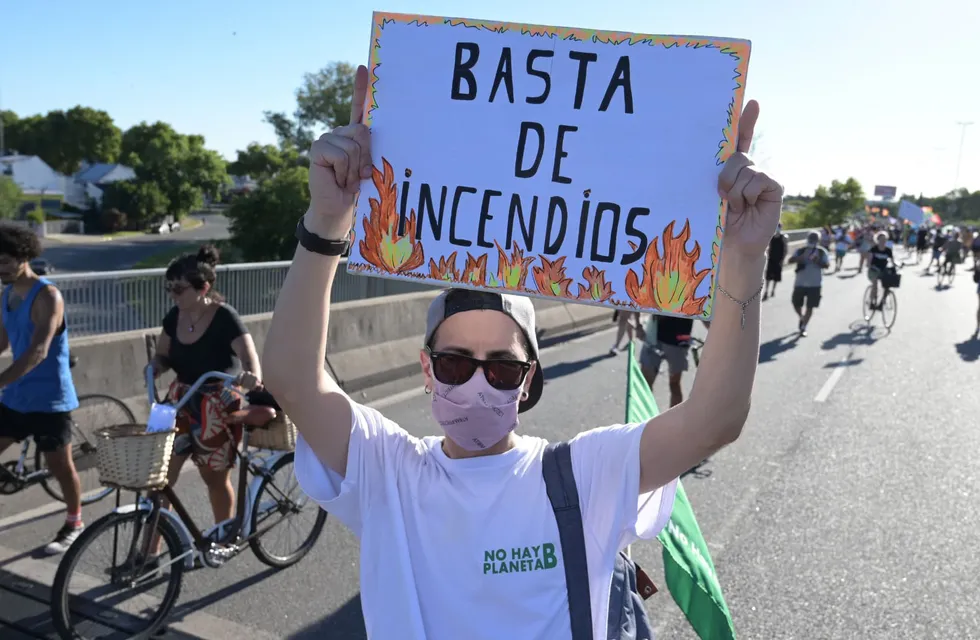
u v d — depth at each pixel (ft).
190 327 14.33
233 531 14.43
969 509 19.21
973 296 78.48
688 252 5.28
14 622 12.96
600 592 5.51
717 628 6.83
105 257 168.66
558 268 5.47
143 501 13.17
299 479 5.71
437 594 5.38
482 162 5.51
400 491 5.64
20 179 315.17
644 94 5.33
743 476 21.39
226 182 310.24
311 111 191.93
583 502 5.54
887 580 15.47
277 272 29.58
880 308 50.31
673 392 24.36
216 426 14.14
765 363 38.50
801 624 13.87
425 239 5.59
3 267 14.42
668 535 6.66
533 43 5.44
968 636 13.56
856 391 32.40
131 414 20.40
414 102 5.58
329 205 5.35
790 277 90.43
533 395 6.13
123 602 13.52
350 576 15.20
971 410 29.32
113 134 410.11
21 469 17.34
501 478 5.56
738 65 5.20
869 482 21.09
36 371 15.25
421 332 33.65
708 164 5.25
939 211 409.90
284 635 13.15
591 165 5.41
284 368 5.45
